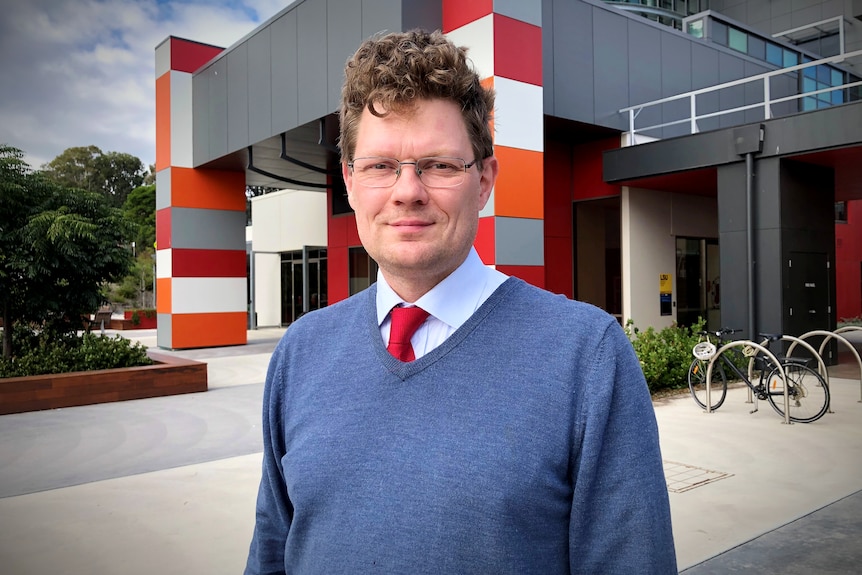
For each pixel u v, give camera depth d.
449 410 1.02
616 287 13.29
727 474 4.74
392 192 1.12
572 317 1.07
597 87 11.30
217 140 13.53
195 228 14.53
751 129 9.40
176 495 4.45
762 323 9.47
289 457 1.13
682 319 13.12
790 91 16.12
